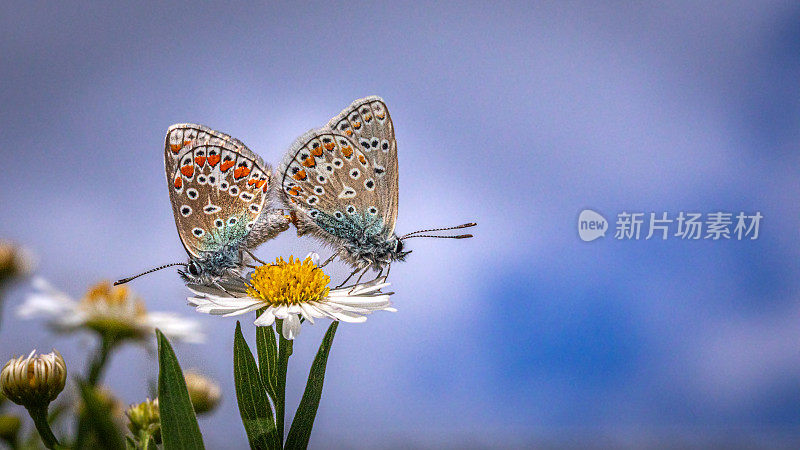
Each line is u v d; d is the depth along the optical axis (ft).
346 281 1.05
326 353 1.00
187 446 0.97
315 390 1.00
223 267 1.04
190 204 1.04
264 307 1.02
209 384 1.03
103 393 1.00
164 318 1.05
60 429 1.00
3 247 1.05
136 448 0.99
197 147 1.04
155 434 1.00
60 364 0.99
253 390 1.00
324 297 1.03
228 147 1.05
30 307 1.03
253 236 1.05
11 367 0.98
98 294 1.03
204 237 1.04
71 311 1.03
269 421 1.00
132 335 1.04
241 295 1.03
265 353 1.00
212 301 1.02
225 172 1.05
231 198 1.05
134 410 1.00
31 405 0.98
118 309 1.03
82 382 0.97
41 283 1.03
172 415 0.97
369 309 1.03
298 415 1.00
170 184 1.03
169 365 0.97
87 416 0.97
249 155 1.05
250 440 0.99
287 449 0.99
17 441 1.00
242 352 1.00
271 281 1.03
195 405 1.02
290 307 1.02
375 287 1.05
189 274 1.03
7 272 1.04
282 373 1.00
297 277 1.03
